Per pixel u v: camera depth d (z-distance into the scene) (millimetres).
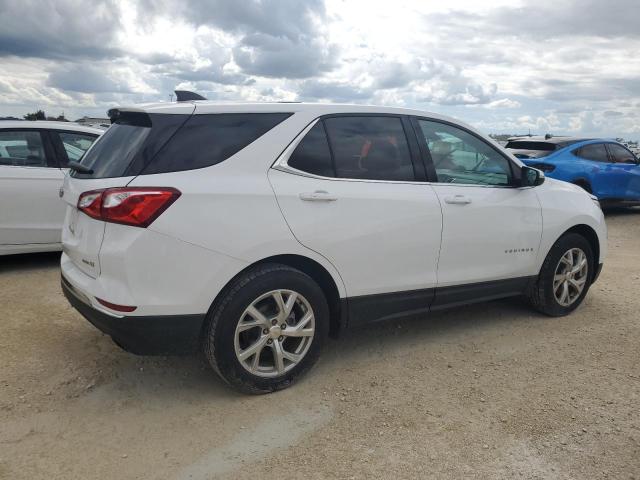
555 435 3107
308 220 3467
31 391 3494
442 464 2840
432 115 4281
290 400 3471
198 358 4039
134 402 3420
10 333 4402
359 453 2930
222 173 3277
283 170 3467
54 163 6277
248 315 3363
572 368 3977
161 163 3170
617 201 11180
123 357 4008
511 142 11555
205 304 3201
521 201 4570
